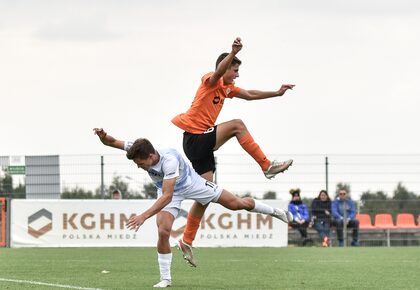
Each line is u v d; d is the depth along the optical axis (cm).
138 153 1628
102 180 4159
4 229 3712
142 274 2067
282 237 3819
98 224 3738
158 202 1625
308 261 2661
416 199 4312
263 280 1919
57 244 3716
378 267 2381
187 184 1717
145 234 3750
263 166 1873
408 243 4259
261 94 1892
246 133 1842
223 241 3784
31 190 4162
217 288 1700
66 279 1903
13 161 4162
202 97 1805
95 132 1739
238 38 1717
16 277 1967
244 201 1805
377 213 4312
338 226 3975
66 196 4159
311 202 4128
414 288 1747
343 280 1933
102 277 1969
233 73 1811
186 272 2170
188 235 1884
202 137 1814
